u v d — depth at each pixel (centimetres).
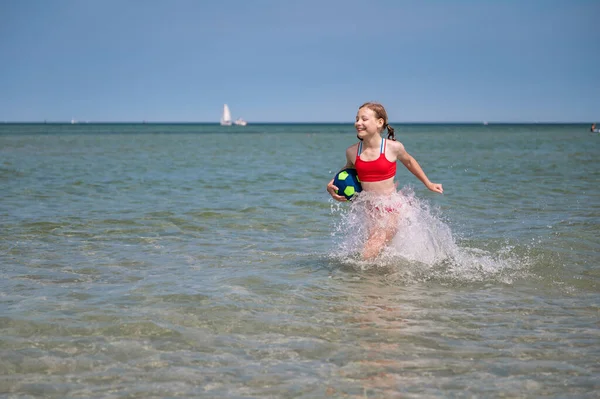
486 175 1630
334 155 2811
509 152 2997
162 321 409
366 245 608
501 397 296
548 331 393
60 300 459
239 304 450
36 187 1273
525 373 324
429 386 308
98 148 3512
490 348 362
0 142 4419
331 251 651
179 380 316
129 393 301
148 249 659
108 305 445
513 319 420
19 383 312
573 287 507
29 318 413
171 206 992
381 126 593
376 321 413
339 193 612
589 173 1648
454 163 2167
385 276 543
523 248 652
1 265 577
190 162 2219
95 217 870
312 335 385
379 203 602
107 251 646
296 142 5047
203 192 1207
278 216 894
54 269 563
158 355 350
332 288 500
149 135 7638
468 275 547
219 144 4441
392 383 312
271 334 386
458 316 425
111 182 1406
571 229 762
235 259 610
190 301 457
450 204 1023
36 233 746
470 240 698
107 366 334
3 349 357
